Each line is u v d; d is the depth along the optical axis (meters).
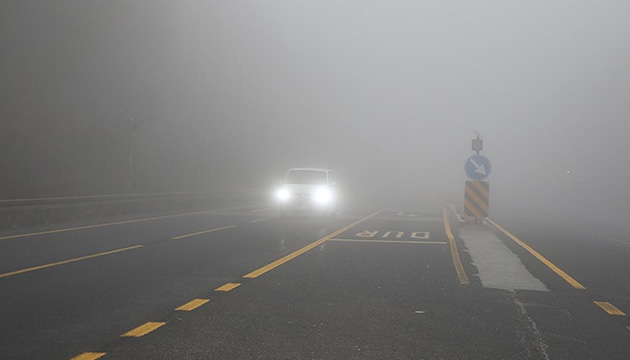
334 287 9.16
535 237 18.61
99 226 19.39
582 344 6.16
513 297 8.62
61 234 16.69
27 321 6.79
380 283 9.58
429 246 14.91
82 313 7.21
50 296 8.21
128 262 11.51
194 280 9.60
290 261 11.95
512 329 6.72
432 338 6.28
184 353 5.58
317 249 14.05
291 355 5.57
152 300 8.01
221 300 8.05
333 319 7.06
